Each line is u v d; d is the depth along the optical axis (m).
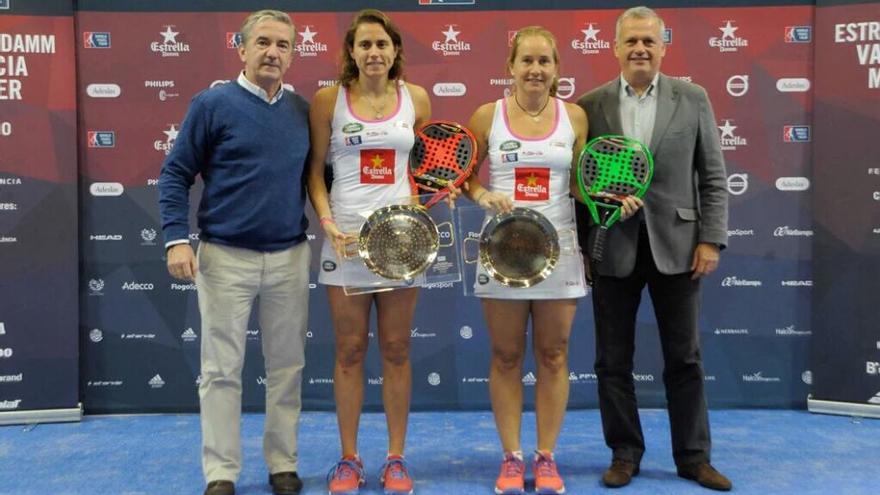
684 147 2.98
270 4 4.07
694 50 4.09
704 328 4.17
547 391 3.01
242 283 2.87
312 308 4.17
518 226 2.90
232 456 2.95
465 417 4.08
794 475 3.17
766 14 4.06
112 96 4.04
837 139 3.97
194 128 2.83
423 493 2.99
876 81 3.89
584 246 3.15
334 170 2.94
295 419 3.05
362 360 3.01
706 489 3.01
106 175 4.06
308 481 3.14
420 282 2.94
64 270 3.98
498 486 2.96
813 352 4.07
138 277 4.10
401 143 2.87
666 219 2.96
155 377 4.14
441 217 2.96
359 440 3.68
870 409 3.96
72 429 3.87
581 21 4.08
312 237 4.18
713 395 4.19
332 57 4.09
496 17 4.08
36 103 3.94
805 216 4.11
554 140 2.89
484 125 3.00
